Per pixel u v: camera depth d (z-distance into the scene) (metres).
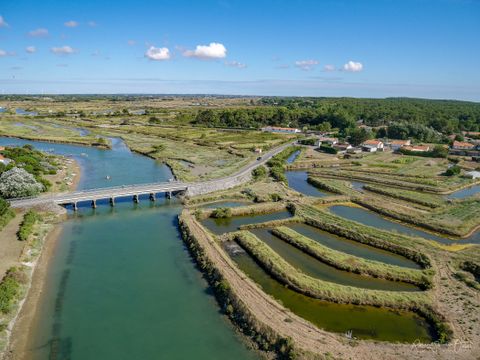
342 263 60.72
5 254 59.31
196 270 59.72
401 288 55.41
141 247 67.94
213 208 89.12
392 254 67.19
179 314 48.19
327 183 116.19
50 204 83.31
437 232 79.50
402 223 84.75
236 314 47.38
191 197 96.94
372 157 163.25
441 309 48.62
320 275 58.75
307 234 75.56
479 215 87.81
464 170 140.88
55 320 46.31
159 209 90.31
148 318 47.25
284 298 51.97
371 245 70.44
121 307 49.47
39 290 52.66
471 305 49.94
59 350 41.28
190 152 163.00
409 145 184.88
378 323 46.91
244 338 43.62
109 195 91.06
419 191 114.62
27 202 81.94
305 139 197.88
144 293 52.88
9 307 46.72
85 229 76.12
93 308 49.09
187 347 42.16
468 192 115.25
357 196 101.75
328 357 38.97
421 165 148.50
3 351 40.31
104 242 69.88
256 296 49.78
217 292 52.59
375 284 56.41
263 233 75.19
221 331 45.00
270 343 41.94
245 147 174.50
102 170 128.88
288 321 44.78
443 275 58.16
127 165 138.38
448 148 179.12
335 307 50.09
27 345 41.72
